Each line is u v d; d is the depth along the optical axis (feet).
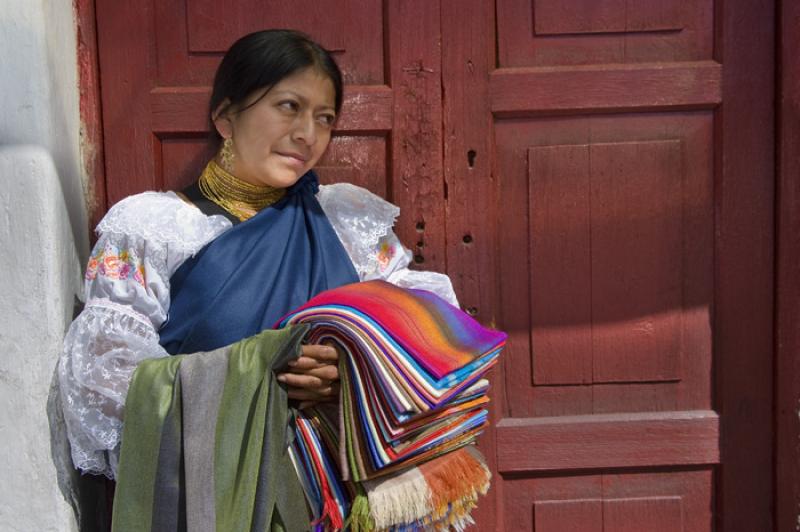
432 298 4.52
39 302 4.57
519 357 5.62
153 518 4.10
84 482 4.95
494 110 5.45
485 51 5.42
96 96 5.34
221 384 4.09
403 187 5.48
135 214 4.36
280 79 4.35
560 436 5.61
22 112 4.53
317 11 5.42
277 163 4.48
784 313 5.49
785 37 5.34
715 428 5.61
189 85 5.42
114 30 5.32
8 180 4.51
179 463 4.11
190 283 4.39
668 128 5.55
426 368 4.00
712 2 5.47
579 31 5.46
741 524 5.64
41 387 4.59
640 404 5.62
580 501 5.66
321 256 4.70
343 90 5.03
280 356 4.04
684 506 5.65
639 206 5.57
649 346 5.60
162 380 4.11
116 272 4.33
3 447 4.62
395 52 5.41
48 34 4.63
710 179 5.58
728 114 5.49
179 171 5.49
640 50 5.49
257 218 4.53
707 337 5.60
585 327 5.60
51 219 4.57
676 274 5.60
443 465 4.22
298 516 4.13
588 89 5.45
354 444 4.02
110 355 4.19
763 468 5.62
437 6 5.40
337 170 5.52
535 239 5.58
